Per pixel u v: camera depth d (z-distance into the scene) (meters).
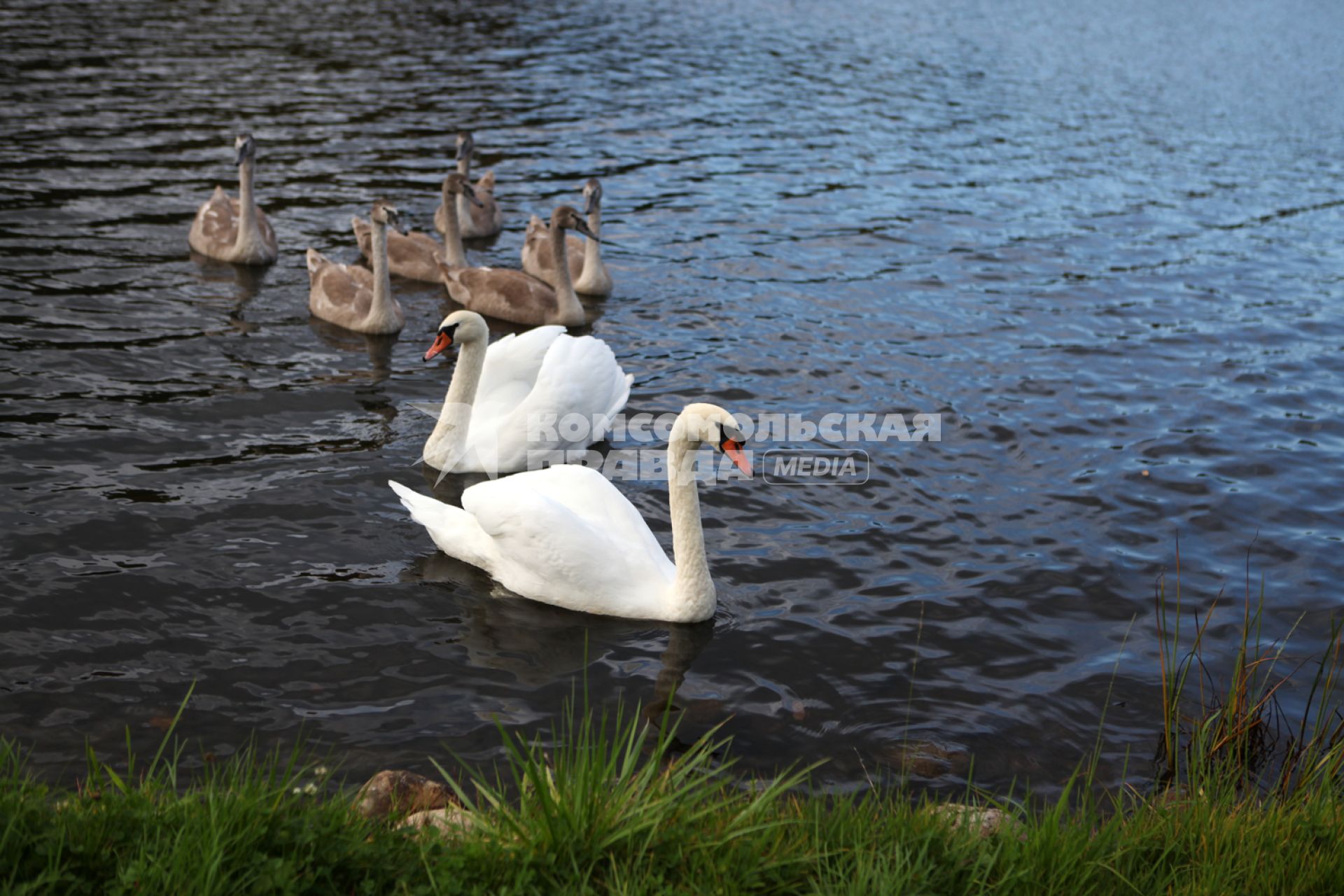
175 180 20.02
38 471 10.27
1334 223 21.98
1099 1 50.84
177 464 10.66
